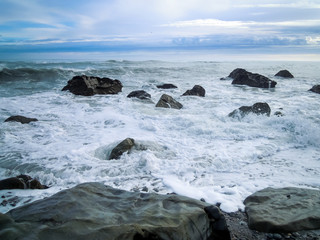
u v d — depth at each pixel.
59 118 10.62
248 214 3.84
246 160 6.32
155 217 2.92
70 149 7.02
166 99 13.03
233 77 23.91
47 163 6.10
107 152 6.90
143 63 40.81
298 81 22.38
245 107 10.27
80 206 3.10
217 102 13.93
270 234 3.44
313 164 6.01
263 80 19.78
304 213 3.67
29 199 4.44
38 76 22.33
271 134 8.16
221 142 7.59
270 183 5.01
